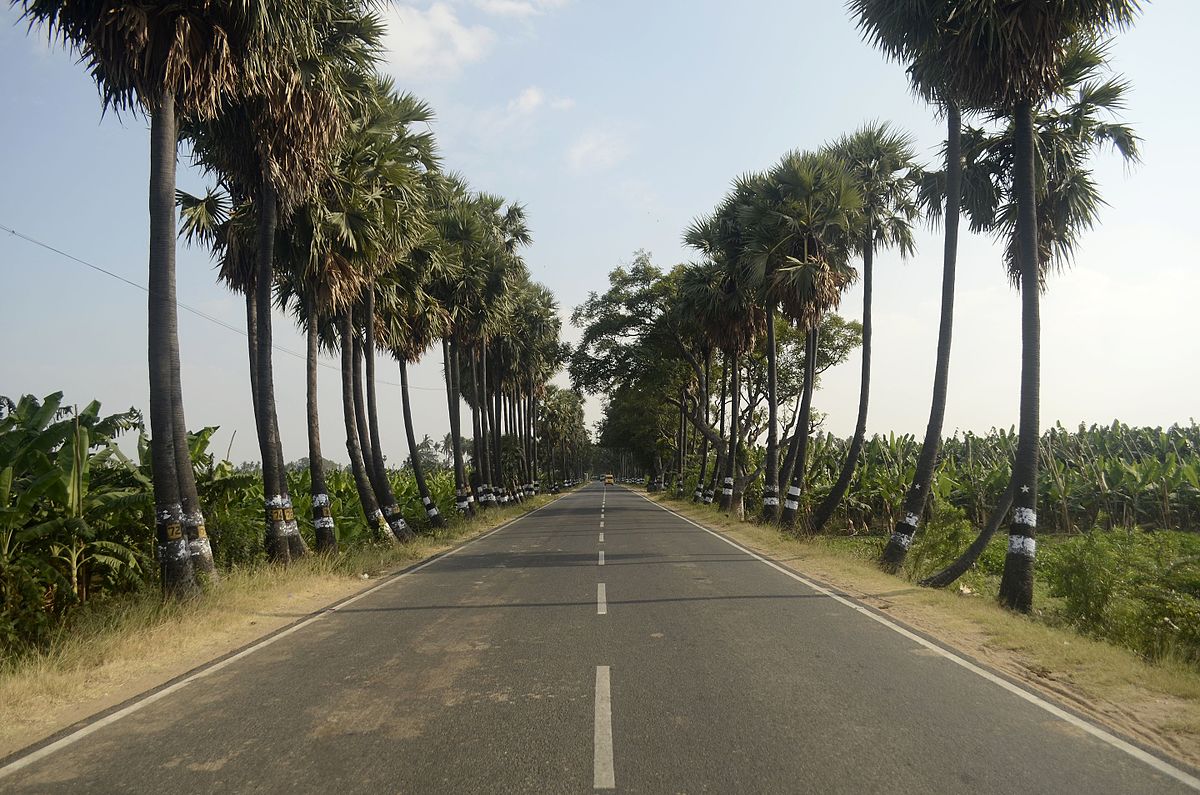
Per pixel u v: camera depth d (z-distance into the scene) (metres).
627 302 37.81
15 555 9.41
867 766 4.49
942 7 12.03
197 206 14.66
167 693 6.33
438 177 20.75
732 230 27.34
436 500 32.31
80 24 9.40
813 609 9.78
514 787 4.25
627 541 19.98
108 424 11.91
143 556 10.99
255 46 10.01
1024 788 4.18
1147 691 6.15
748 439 40.75
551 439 84.25
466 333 31.11
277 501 14.38
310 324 16.67
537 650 7.60
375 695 6.15
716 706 5.67
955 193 14.15
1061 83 12.64
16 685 6.43
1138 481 25.81
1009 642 7.87
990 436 35.03
